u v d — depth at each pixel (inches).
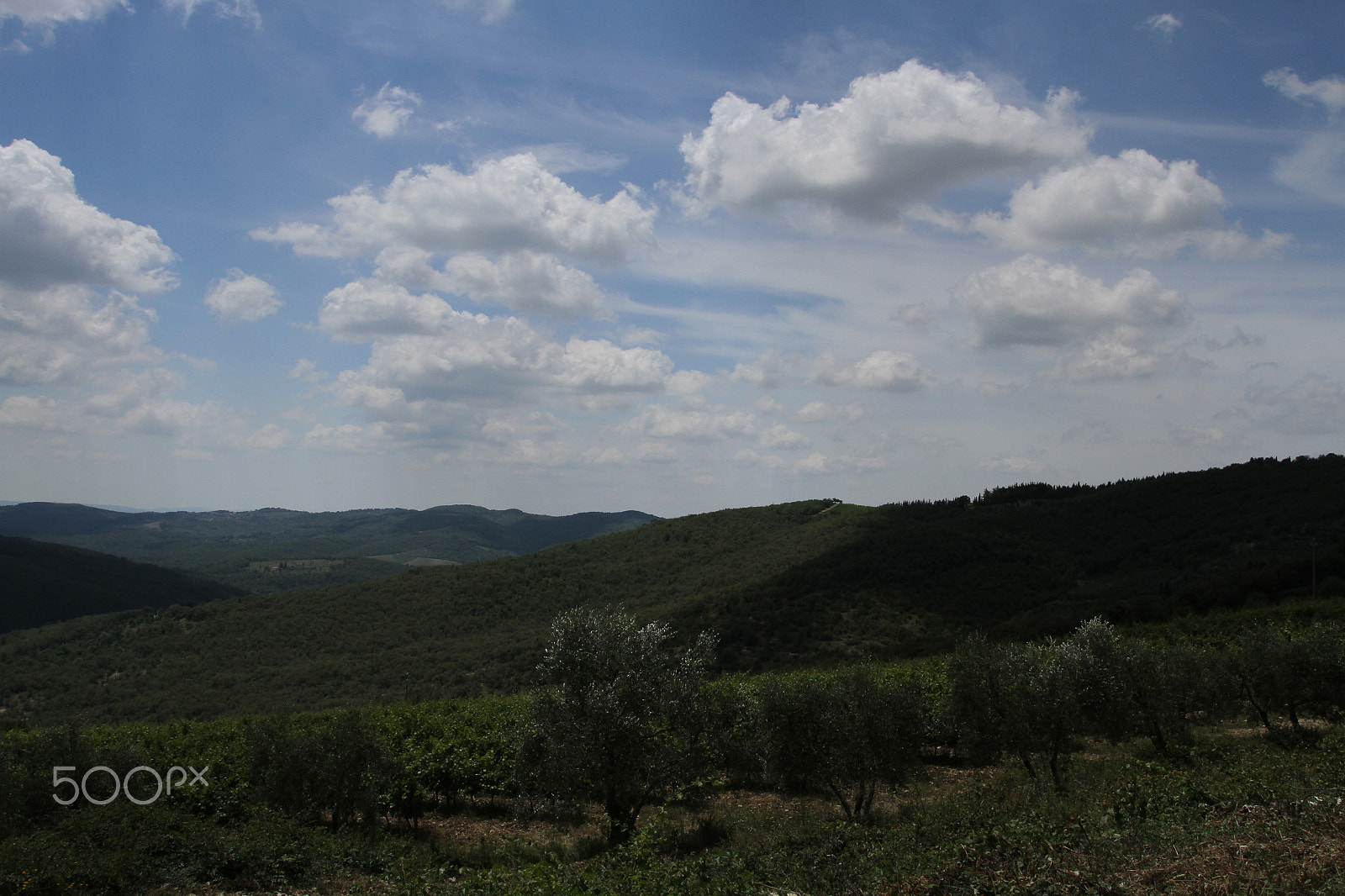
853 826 472.7
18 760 598.9
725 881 368.8
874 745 570.6
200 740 887.7
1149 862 315.3
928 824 448.5
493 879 417.7
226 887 436.5
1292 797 382.9
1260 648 837.2
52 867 393.4
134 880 421.1
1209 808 396.2
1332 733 719.1
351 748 605.3
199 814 636.7
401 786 670.5
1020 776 660.1
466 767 754.8
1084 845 343.6
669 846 534.3
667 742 594.6
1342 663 778.2
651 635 615.5
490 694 2401.6
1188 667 881.5
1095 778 572.1
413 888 424.8
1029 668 661.3
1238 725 943.0
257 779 613.0
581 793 591.8
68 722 621.3
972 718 653.9
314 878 456.8
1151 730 719.7
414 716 953.5
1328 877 273.3
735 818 619.2
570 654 593.3
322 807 617.0
